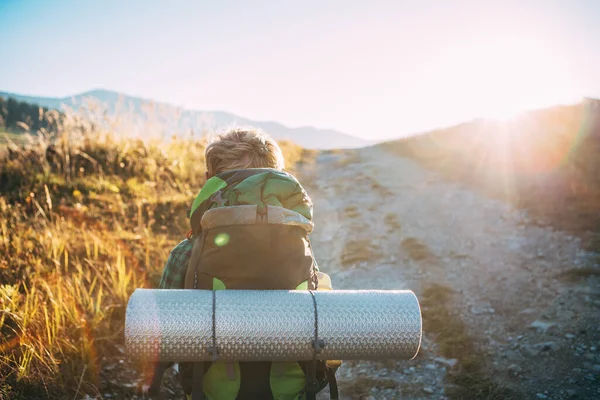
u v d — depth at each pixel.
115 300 4.06
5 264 4.20
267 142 2.01
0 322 3.28
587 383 3.68
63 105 8.24
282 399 1.66
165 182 7.50
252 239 1.70
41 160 7.02
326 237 6.70
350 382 3.88
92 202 6.21
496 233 6.48
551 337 4.26
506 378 3.81
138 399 3.21
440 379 3.85
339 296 1.66
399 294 1.70
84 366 3.22
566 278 5.20
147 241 5.21
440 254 6.06
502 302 4.91
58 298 3.70
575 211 6.75
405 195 8.22
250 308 1.57
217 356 1.54
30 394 2.94
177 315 1.53
